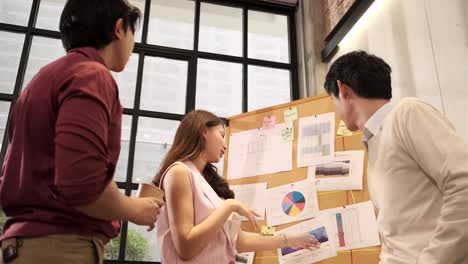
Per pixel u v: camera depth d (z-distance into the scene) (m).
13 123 0.85
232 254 1.56
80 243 0.77
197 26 3.49
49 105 0.79
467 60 1.69
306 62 3.43
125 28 0.95
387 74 1.26
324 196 2.02
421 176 1.04
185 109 3.20
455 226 0.88
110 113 0.80
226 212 1.46
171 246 1.45
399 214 1.05
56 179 0.69
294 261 1.98
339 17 3.03
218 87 3.38
